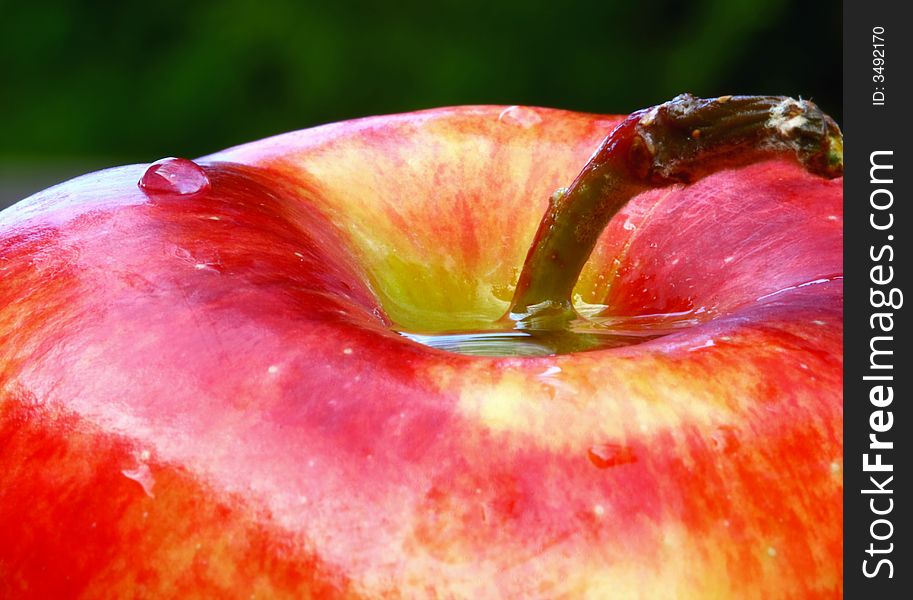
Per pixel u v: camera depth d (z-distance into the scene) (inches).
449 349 7.6
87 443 6.9
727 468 6.8
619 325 7.8
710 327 7.2
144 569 6.8
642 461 6.8
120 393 6.9
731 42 32.9
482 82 37.7
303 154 8.2
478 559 6.7
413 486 6.8
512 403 6.9
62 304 7.1
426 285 8.1
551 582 6.7
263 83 39.5
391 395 6.9
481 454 6.8
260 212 7.6
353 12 38.5
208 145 40.1
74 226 7.4
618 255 8.1
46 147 41.5
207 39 40.1
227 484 6.8
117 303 7.1
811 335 7.1
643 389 6.9
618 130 7.6
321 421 6.8
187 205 7.5
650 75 36.5
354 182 8.2
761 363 7.0
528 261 7.8
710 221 8.0
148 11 40.7
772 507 6.8
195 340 7.0
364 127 8.4
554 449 6.8
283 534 6.7
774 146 7.5
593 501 6.7
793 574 6.8
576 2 37.0
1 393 7.1
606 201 7.7
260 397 6.9
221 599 6.7
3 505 6.9
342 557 6.7
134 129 41.1
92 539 6.8
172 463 6.8
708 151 7.5
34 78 41.6
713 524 6.8
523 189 8.3
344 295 7.4
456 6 37.9
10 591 6.9
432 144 8.4
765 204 8.0
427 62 38.0
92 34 41.2
